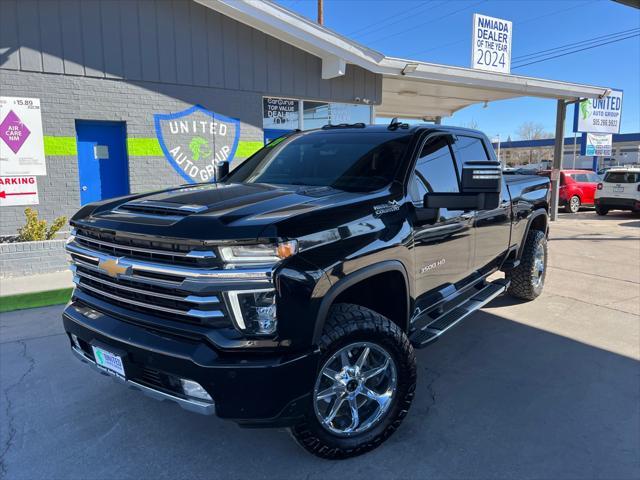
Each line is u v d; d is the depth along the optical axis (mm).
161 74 8727
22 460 2850
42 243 7020
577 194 18422
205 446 3002
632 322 5297
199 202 2744
